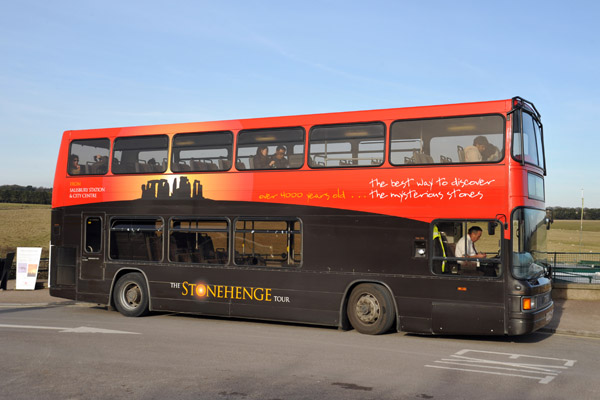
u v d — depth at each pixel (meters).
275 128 13.12
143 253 14.56
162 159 14.41
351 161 12.30
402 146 11.85
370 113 12.20
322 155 12.59
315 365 9.05
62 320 14.11
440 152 11.52
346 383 7.93
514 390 7.68
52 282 15.66
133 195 14.69
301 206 12.70
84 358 9.52
